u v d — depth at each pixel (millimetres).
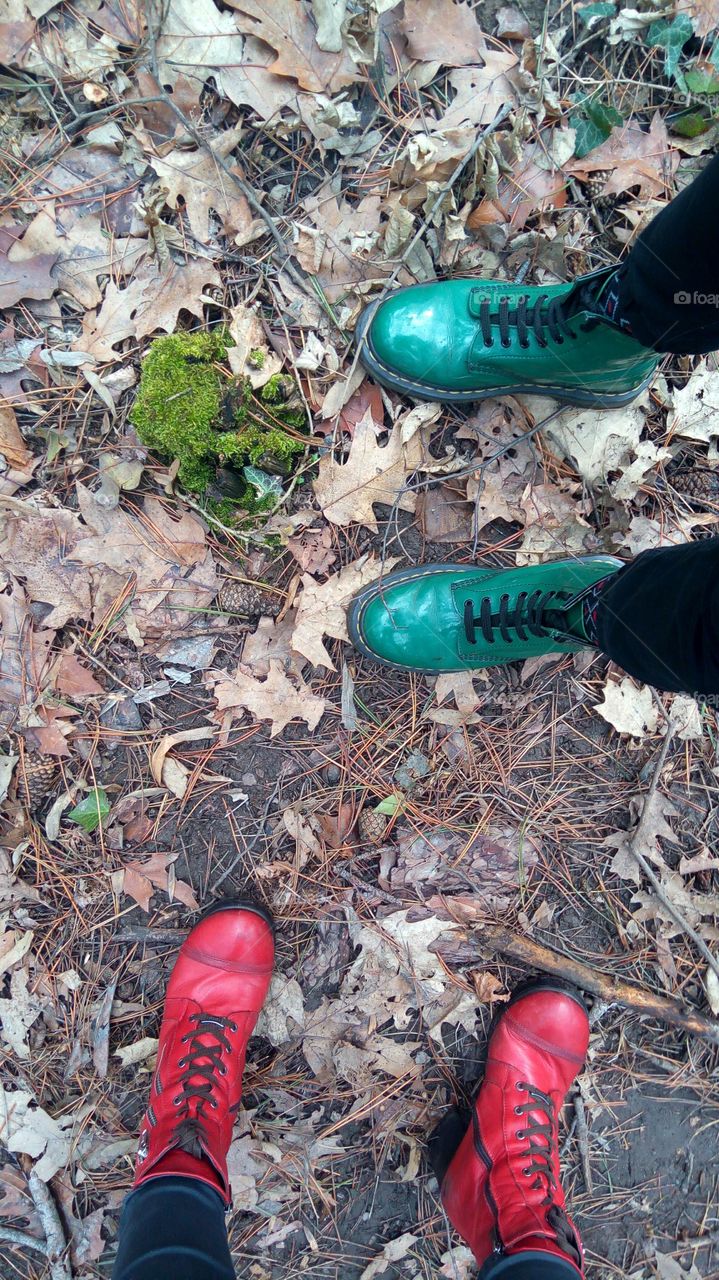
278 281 836
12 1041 869
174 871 890
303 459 848
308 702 878
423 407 868
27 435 838
